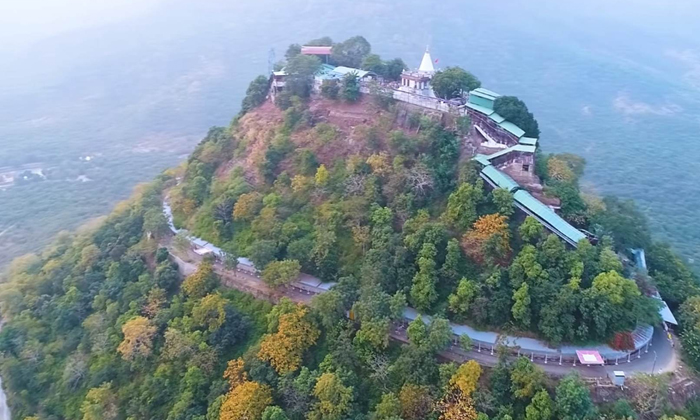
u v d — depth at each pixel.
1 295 119.94
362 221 98.94
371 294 84.38
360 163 106.94
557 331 76.75
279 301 93.94
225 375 85.06
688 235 179.12
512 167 100.19
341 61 150.75
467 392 70.56
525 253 82.62
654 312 78.81
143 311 100.25
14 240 189.88
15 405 101.19
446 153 103.56
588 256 82.38
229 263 100.81
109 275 112.31
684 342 79.06
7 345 109.31
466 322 83.19
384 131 114.50
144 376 92.75
